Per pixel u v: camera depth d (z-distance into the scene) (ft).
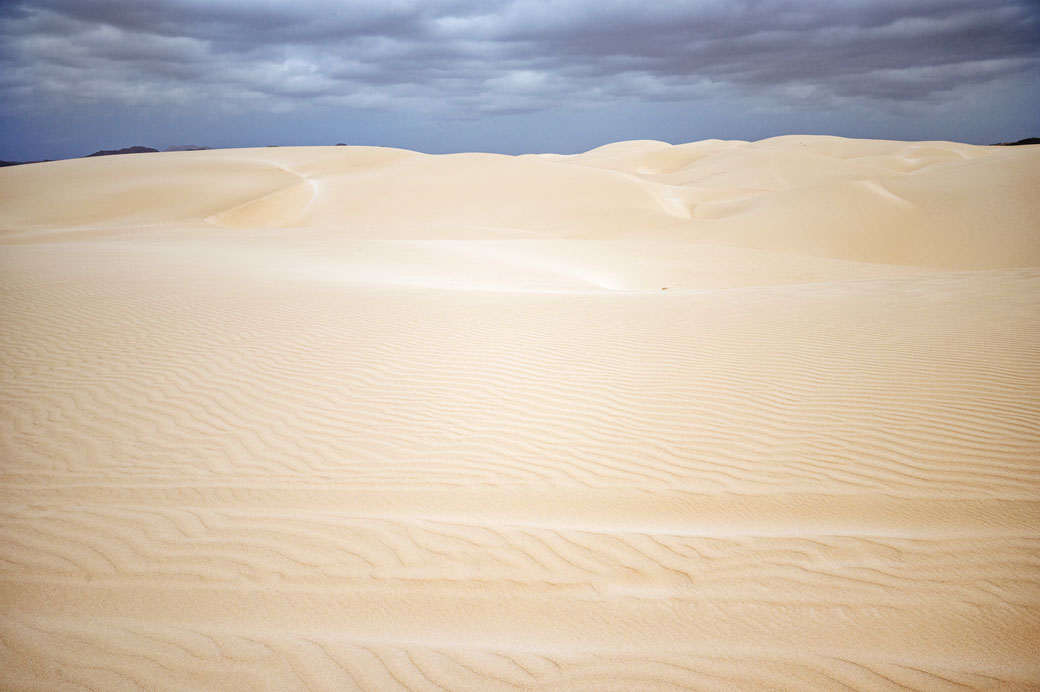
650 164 406.62
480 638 10.46
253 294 37.32
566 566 12.23
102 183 161.38
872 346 24.95
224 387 21.76
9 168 182.70
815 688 9.33
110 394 21.02
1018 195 118.52
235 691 9.33
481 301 35.70
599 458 16.71
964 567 12.00
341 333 28.43
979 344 24.59
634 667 9.77
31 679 9.51
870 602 11.09
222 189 159.33
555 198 156.76
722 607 11.04
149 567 12.27
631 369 23.25
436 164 189.88
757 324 28.91
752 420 18.78
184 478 15.70
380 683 9.48
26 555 12.61
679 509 14.29
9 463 16.37
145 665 9.84
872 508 14.16
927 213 120.57
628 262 76.59
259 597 11.44
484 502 14.65
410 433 18.28
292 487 15.28
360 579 11.93
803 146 374.63
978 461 16.05
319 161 211.41
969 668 9.69
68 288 37.37
